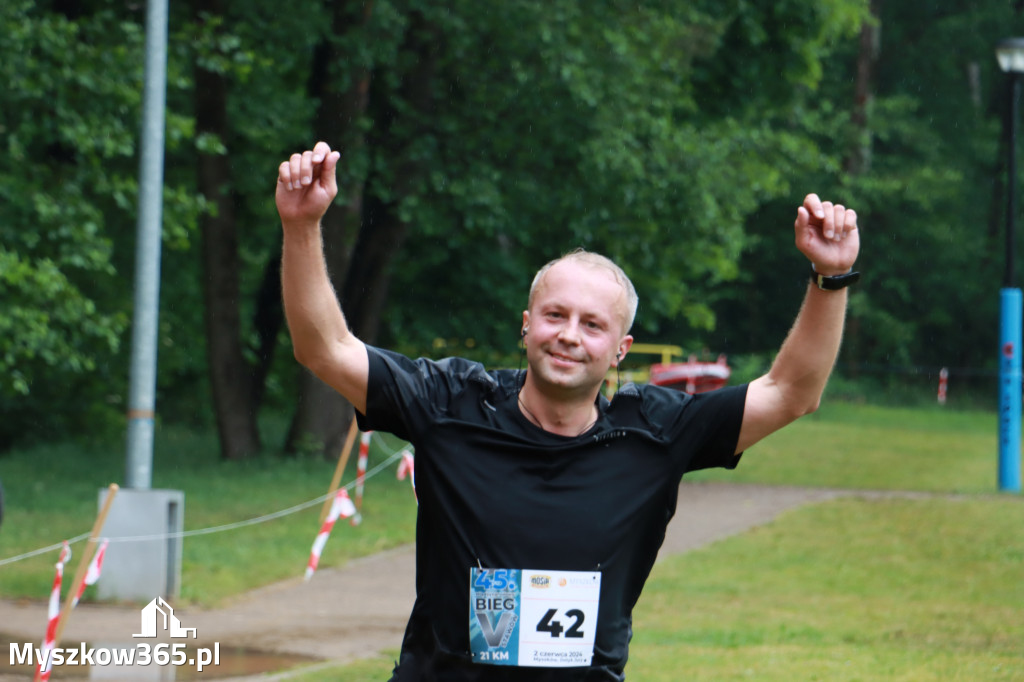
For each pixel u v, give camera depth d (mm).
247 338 44688
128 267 36656
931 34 86938
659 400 5445
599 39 32688
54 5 31438
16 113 25641
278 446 37750
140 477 17516
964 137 86625
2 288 24875
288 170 5031
